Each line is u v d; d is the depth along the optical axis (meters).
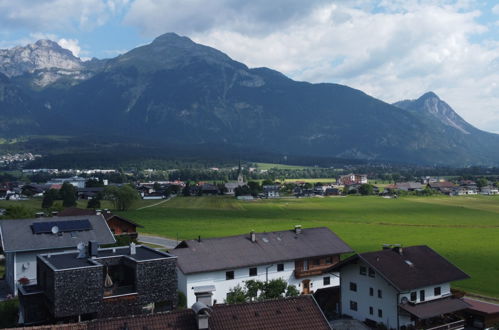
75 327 35.62
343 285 66.38
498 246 123.56
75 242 79.69
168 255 54.59
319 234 83.94
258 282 64.12
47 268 50.94
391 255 63.88
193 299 67.62
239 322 37.81
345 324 60.47
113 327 35.62
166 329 35.88
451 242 130.25
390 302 58.97
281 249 77.06
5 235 76.94
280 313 39.47
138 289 51.22
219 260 70.88
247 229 154.38
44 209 162.38
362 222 178.88
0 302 60.75
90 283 48.31
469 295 75.75
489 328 58.81
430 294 60.53
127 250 60.62
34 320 52.69
